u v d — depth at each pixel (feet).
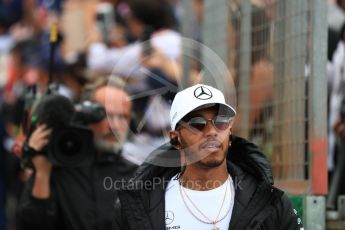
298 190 55.21
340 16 73.31
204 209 45.65
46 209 59.98
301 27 56.49
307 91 55.77
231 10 70.33
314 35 54.08
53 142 59.00
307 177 55.67
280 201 44.98
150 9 89.15
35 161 59.72
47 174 59.98
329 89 71.61
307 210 53.42
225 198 45.80
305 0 55.98
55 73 96.12
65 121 58.95
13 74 105.09
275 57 61.05
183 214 45.75
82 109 61.31
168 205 46.06
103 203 60.49
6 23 119.03
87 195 60.64
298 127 56.80
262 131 63.67
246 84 66.74
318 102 53.98
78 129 59.16
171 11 93.45
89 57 93.25
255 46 65.31
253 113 65.26
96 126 61.31
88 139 59.31
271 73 62.13
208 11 74.49
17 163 88.69
